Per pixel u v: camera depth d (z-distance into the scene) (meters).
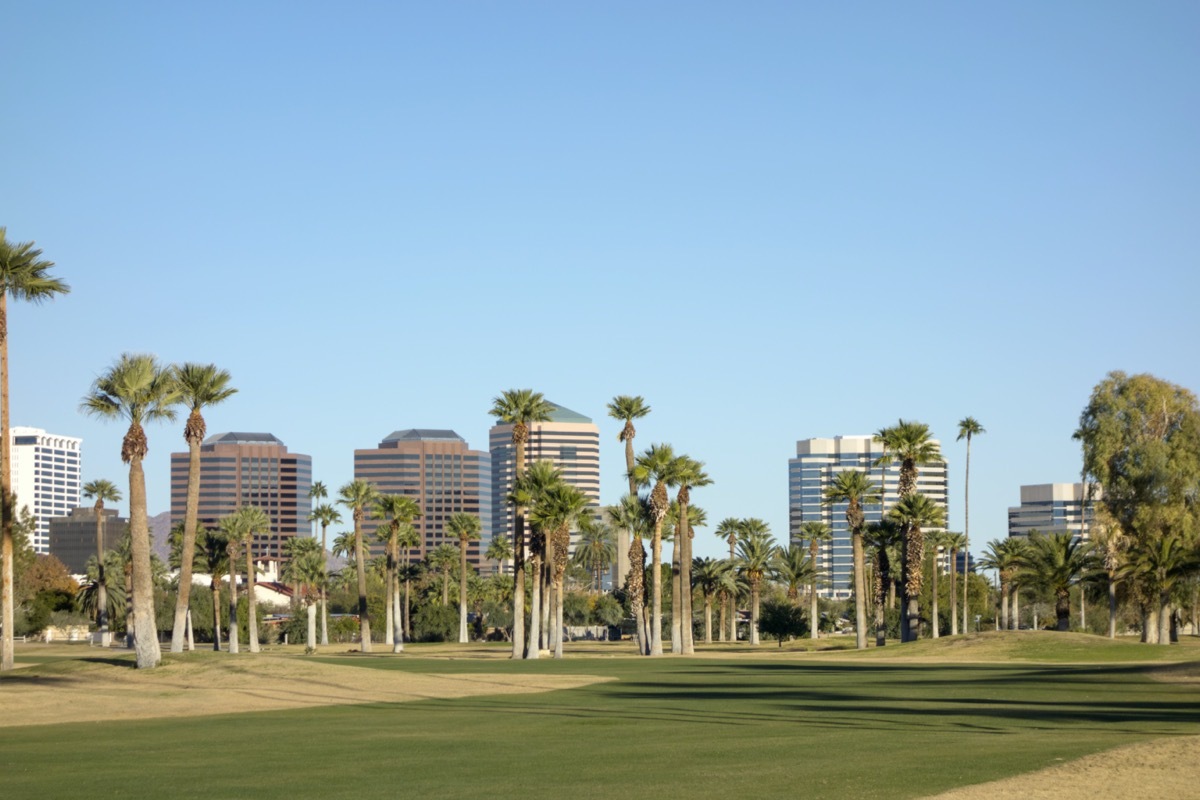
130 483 61.56
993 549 136.12
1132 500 95.06
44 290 64.38
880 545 115.19
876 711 38.78
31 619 148.75
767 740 30.14
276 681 56.59
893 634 141.75
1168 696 44.69
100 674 58.72
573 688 54.62
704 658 94.19
